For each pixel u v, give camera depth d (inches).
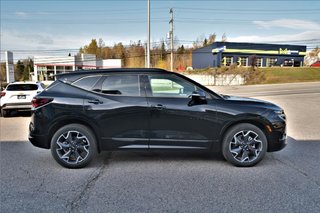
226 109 170.6
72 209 119.8
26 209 119.8
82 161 171.8
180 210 118.5
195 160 186.7
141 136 171.9
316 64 2023.9
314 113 417.7
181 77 176.1
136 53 3302.2
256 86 1251.2
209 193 134.8
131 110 169.9
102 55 3479.3
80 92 173.8
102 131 171.0
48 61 1877.5
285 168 169.9
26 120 389.4
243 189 139.3
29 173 164.4
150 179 153.5
